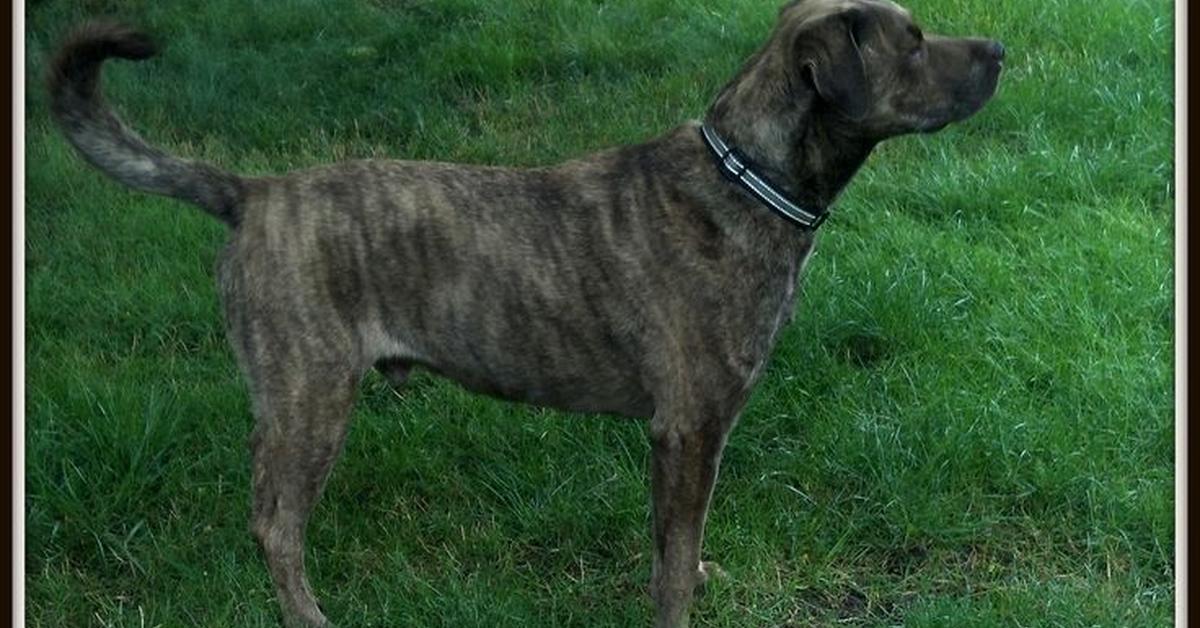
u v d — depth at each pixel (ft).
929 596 16.05
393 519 17.25
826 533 16.97
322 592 16.03
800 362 19.13
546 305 14.43
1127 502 16.98
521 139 25.02
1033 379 18.98
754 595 16.16
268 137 25.11
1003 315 19.92
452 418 18.70
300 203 14.34
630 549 16.89
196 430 18.30
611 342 14.55
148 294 20.68
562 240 14.44
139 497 17.29
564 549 16.87
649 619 15.83
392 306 14.47
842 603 16.20
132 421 17.72
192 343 20.29
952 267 20.90
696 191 14.35
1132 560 16.46
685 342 14.37
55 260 21.61
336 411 14.51
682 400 14.47
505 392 14.99
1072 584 16.25
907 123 14.57
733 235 14.29
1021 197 22.76
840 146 14.46
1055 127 24.88
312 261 14.20
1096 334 19.38
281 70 26.81
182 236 22.07
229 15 28.89
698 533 14.89
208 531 16.90
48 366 19.01
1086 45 27.35
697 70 27.02
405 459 17.85
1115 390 18.48
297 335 14.26
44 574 16.24
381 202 14.37
